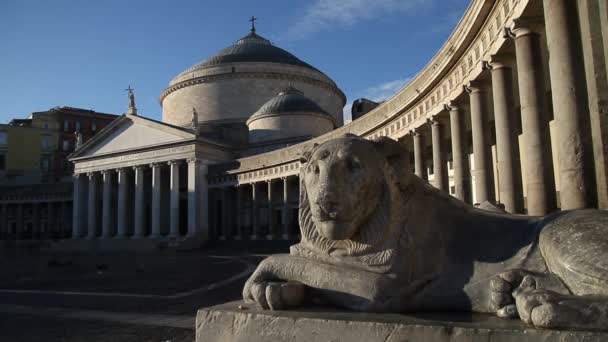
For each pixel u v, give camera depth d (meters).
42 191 83.56
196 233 58.97
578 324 3.32
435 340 3.68
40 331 11.27
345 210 4.41
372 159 4.56
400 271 4.52
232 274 24.17
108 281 24.11
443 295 4.50
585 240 3.84
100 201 72.19
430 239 4.72
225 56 79.62
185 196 70.06
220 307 4.92
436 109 24.75
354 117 49.84
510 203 17.11
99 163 68.50
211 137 70.50
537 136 14.91
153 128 64.38
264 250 46.84
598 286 3.59
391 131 31.08
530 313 3.55
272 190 54.03
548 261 4.15
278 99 67.19
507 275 4.10
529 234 4.56
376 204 4.62
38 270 33.97
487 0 17.09
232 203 64.31
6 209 86.25
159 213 62.47
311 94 79.00
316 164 4.61
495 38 17.62
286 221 51.12
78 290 20.31
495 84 18.02
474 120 20.31
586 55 11.08
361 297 4.43
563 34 12.48
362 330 3.94
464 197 22.17
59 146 101.62
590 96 10.93
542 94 15.21
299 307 4.68
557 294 3.59
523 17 15.33
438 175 25.03
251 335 4.45
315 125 65.88
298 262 4.95
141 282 22.89
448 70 22.77
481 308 4.32
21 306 15.73
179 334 10.25
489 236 4.76
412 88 27.23
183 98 78.31
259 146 64.06
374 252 4.62
